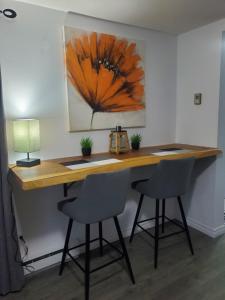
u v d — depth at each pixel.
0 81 1.67
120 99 2.48
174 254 2.33
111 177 1.65
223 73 2.45
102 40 2.29
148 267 2.14
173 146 2.76
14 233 1.84
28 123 1.81
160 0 1.92
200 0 1.94
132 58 2.50
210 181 2.63
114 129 2.48
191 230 2.81
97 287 1.90
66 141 2.24
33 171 1.70
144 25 2.48
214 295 1.80
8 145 1.96
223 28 2.36
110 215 1.76
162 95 2.82
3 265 1.81
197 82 2.68
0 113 1.68
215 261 2.21
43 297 1.82
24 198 2.04
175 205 3.03
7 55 1.88
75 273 2.09
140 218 2.78
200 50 2.61
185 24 2.48
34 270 2.12
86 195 1.62
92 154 2.37
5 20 1.85
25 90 1.98
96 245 2.48
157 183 2.07
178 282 1.94
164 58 2.77
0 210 1.75
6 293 1.84
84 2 1.94
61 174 1.63
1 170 1.72
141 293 1.83
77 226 2.31
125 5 2.00
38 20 1.98
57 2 1.93
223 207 2.70
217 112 2.52
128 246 2.49
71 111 2.21
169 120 2.92
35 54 2.00
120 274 2.05
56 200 2.19
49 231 2.18
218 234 2.69
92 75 2.28
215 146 2.58
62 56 2.13
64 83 2.16
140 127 2.70
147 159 2.10
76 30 2.14
